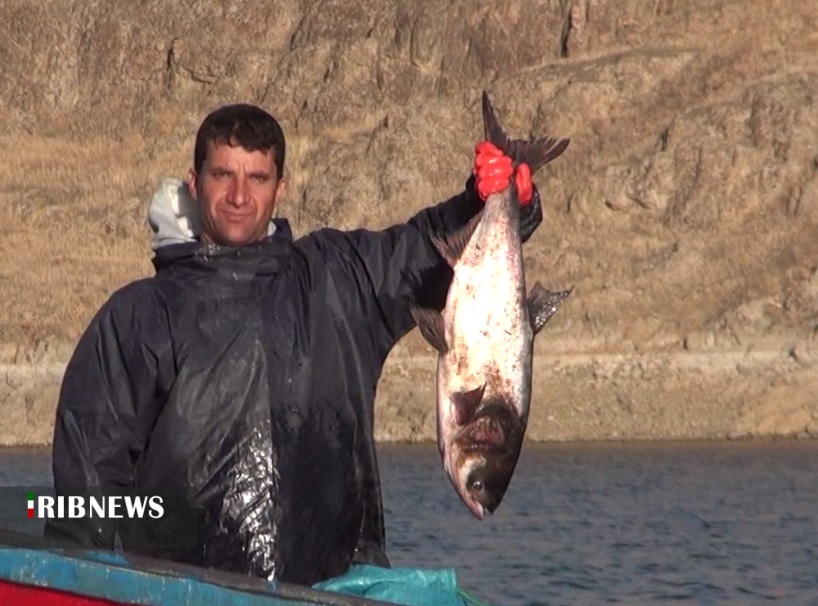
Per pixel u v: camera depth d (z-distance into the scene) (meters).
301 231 100.56
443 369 11.12
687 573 37.31
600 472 64.75
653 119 100.81
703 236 93.75
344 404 11.41
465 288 11.19
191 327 11.16
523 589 35.28
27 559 10.93
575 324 88.44
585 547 41.84
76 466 11.11
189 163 108.44
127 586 10.75
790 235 92.88
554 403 83.56
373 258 11.52
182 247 11.28
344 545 11.49
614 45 106.19
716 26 104.56
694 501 53.25
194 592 10.67
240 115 11.28
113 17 114.81
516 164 11.52
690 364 85.12
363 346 11.50
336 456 11.37
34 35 115.00
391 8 110.50
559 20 107.50
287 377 11.23
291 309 11.30
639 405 83.31
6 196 106.62
